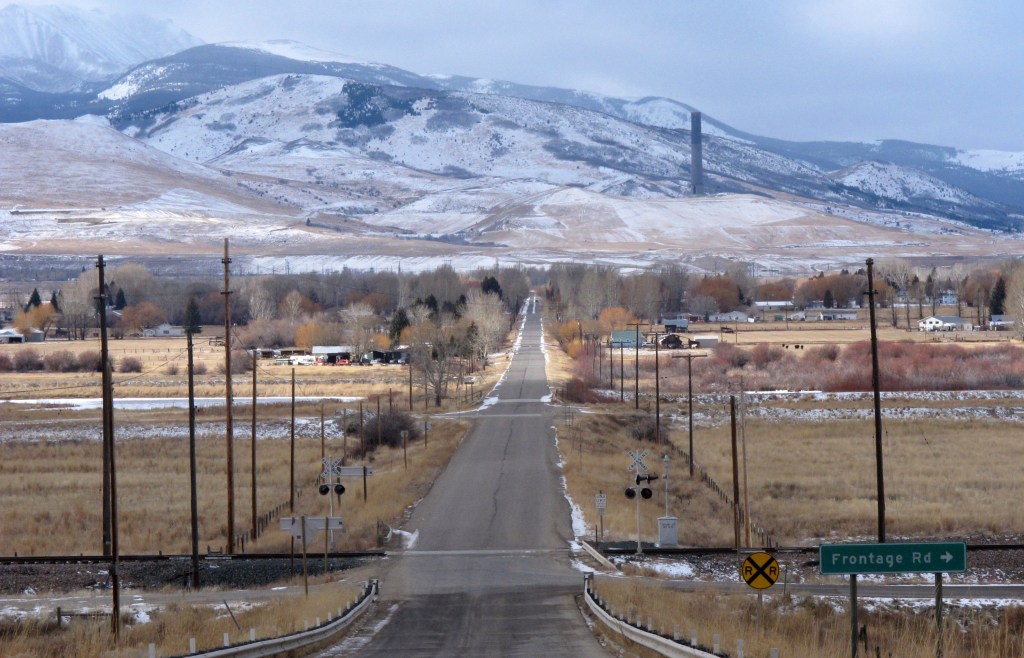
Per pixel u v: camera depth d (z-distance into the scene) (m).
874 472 95.06
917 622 43.44
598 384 168.50
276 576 56.47
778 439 118.12
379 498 79.44
